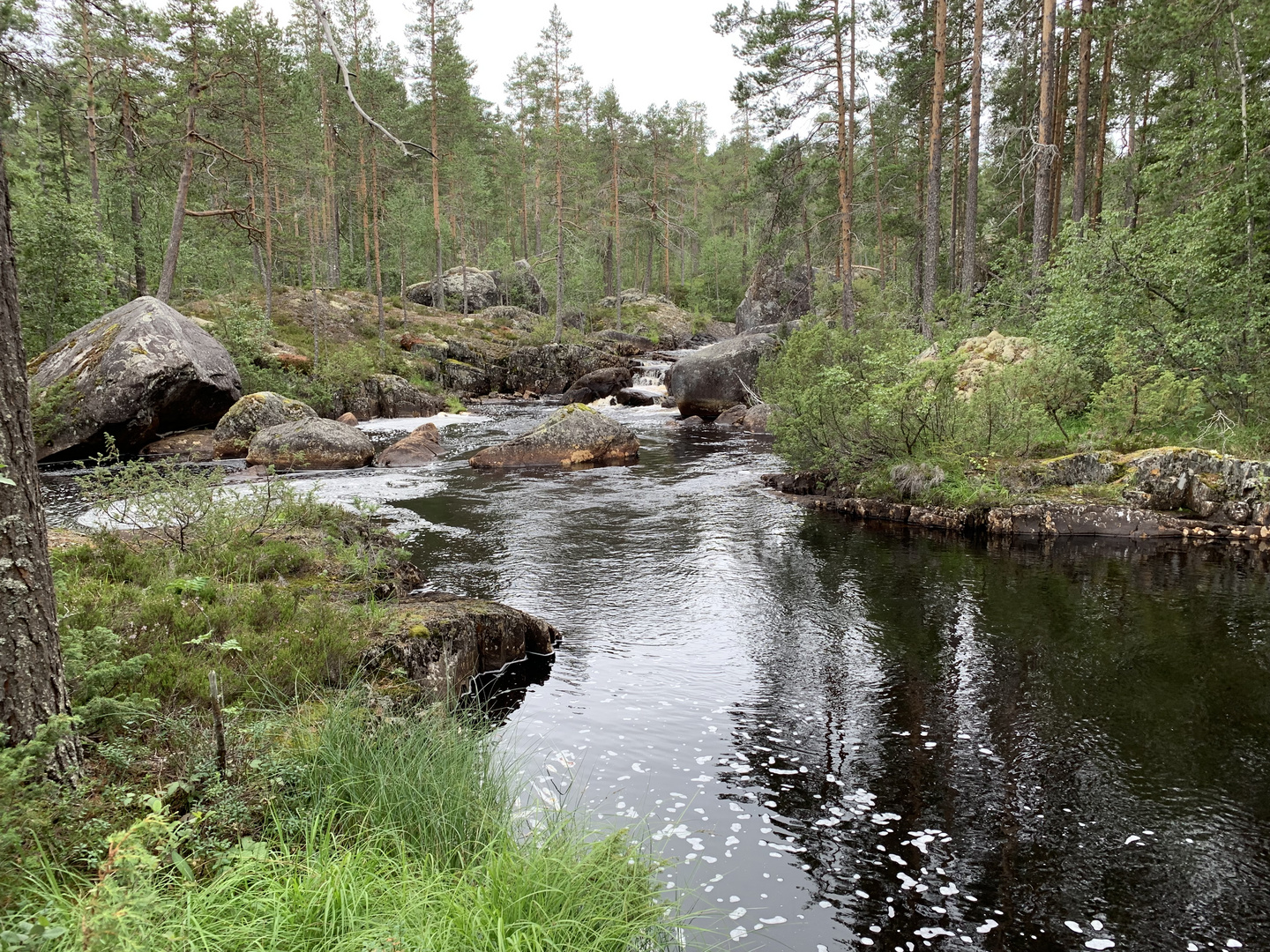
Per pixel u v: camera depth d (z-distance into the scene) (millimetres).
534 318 55656
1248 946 4039
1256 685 7156
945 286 37281
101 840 3611
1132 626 8719
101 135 29766
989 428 14469
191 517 9461
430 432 24062
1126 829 5082
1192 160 16516
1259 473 12398
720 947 3994
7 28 9273
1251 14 15492
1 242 3713
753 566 11461
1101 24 21391
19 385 3801
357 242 64250
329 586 8297
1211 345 14344
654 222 61031
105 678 4625
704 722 6676
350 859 3742
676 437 26906
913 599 9875
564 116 65000
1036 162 25078
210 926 3205
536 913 3635
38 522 3902
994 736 6352
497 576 10961
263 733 4875
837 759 6020
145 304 23125
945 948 4031
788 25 25266
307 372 32719
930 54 30828
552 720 6703
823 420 15875
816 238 35438
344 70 3906
